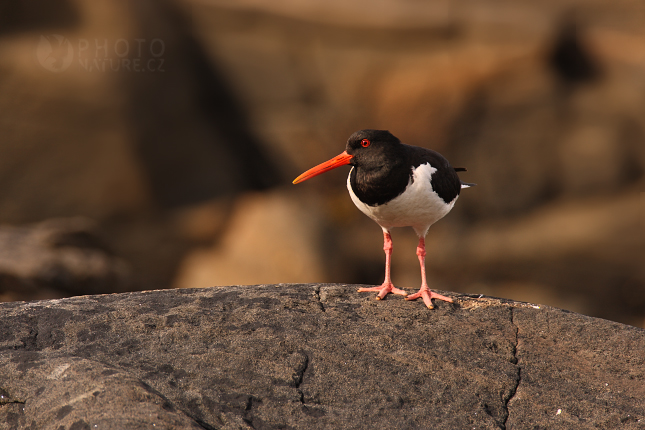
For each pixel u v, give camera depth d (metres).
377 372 4.76
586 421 4.47
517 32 18.95
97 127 15.67
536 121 18.22
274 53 19.59
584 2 19.11
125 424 3.53
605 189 17.66
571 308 16.56
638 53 18.30
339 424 4.22
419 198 5.77
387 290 6.25
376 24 19.83
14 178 15.23
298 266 15.86
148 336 4.95
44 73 15.05
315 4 19.77
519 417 4.47
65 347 4.75
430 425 4.30
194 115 17.70
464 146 18.69
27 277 10.51
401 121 19.31
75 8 15.77
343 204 18.66
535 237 17.50
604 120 17.80
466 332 5.44
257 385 4.48
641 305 16.42
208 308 5.52
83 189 15.80
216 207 17.23
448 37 19.62
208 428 3.98
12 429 3.82
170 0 17.88
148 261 16.23
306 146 19.28
